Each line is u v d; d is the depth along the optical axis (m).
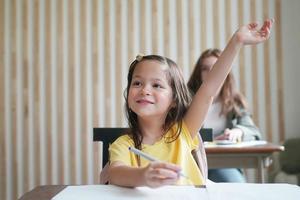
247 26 0.91
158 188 0.66
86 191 0.65
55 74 2.96
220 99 2.06
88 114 2.94
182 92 1.00
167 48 2.97
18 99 2.97
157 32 2.97
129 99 0.94
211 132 1.29
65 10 2.98
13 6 2.98
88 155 2.94
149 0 2.99
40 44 2.98
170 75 0.96
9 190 2.94
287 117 2.98
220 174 1.76
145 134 0.97
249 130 1.95
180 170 0.62
